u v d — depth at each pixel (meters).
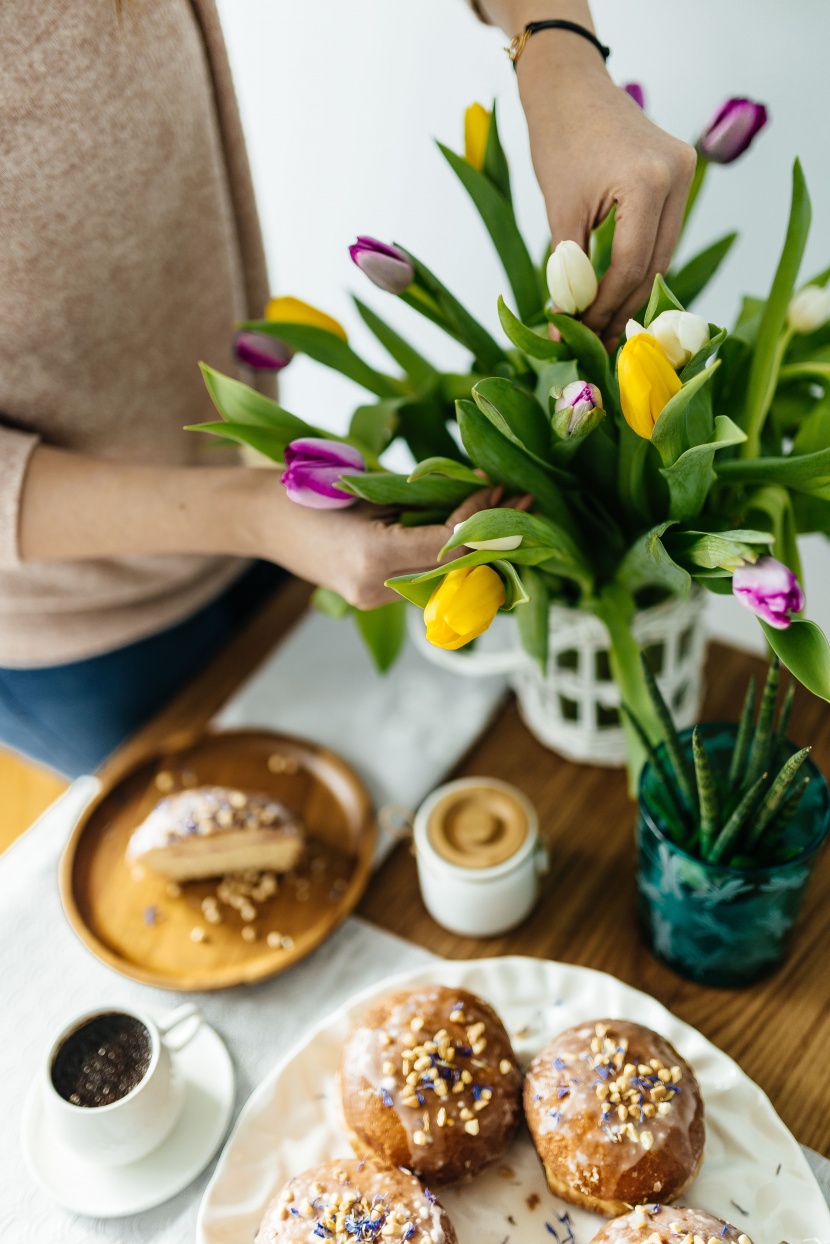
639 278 0.68
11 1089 0.76
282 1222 0.65
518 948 0.81
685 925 0.74
